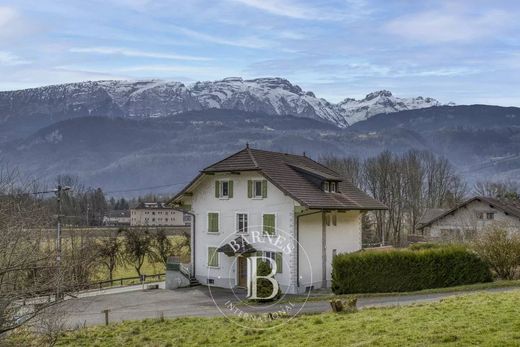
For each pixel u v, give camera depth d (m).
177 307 34.19
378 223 86.06
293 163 47.78
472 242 38.12
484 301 20.66
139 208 133.00
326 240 43.66
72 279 14.93
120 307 35.00
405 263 35.62
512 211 66.81
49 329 14.45
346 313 21.88
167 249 61.84
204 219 45.72
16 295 13.08
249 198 43.03
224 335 19.88
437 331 15.41
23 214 14.12
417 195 93.25
